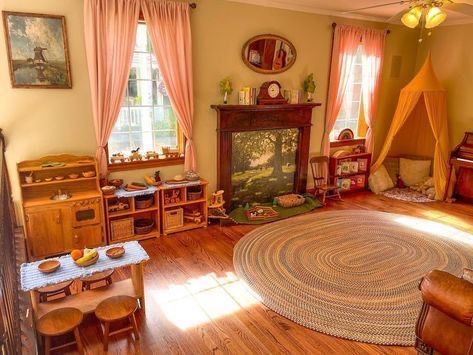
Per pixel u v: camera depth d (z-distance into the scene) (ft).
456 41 19.19
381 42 18.95
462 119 19.52
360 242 13.69
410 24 10.52
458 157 18.51
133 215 13.97
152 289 10.48
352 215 16.60
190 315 9.36
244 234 14.37
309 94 17.34
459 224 15.71
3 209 7.72
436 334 6.61
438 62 20.18
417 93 18.49
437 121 18.81
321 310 9.59
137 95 13.76
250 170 16.81
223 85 14.70
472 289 6.07
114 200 13.52
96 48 12.01
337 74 18.06
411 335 8.69
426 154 21.21
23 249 11.18
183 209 15.03
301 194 18.58
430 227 15.26
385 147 20.33
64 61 11.87
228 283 10.86
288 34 16.28
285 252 12.82
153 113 14.24
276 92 16.02
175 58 13.44
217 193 15.28
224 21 14.51
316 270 11.60
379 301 10.00
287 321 9.19
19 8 10.98
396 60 20.35
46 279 7.91
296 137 17.84
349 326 8.98
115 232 13.12
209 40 14.35
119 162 13.56
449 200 18.66
